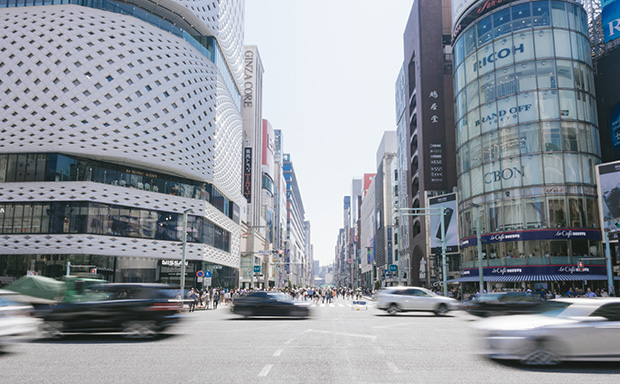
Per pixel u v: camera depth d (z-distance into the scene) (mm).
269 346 13500
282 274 147875
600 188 43469
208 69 61469
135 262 50562
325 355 11727
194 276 56594
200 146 58031
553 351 10016
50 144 46250
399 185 98562
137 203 50781
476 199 49844
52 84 47188
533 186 44656
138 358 11203
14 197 46156
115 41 49812
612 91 49875
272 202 131750
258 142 109125
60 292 15516
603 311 10211
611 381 8586
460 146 54125
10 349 12906
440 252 61625
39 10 48750
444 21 72562
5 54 47812
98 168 48781
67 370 9586
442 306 28156
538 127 45219
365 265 166625
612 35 49812
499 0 49500
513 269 44375
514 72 47188
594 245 43219
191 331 18234
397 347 13328
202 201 57812
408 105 83750
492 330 10562
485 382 8453
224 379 8633
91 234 46562
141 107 50719
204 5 61281
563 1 47188
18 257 45719
